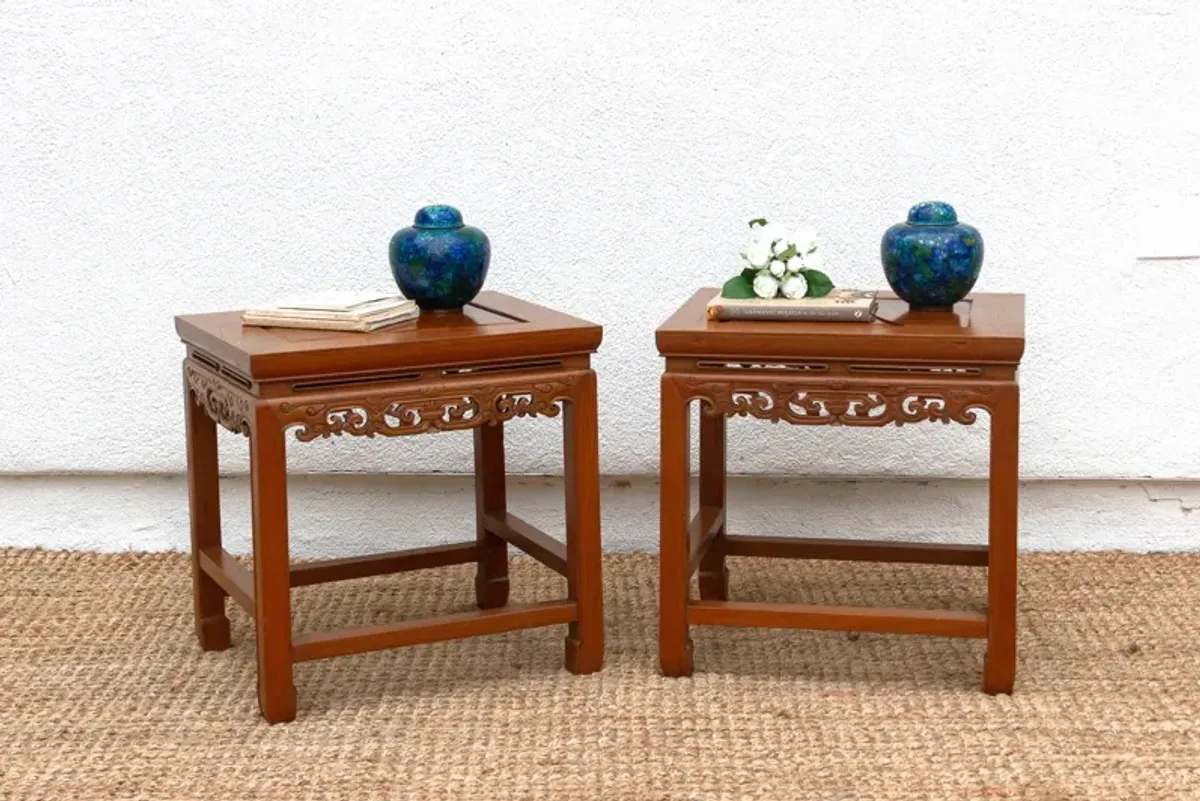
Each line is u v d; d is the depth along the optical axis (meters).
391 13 2.84
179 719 2.23
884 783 1.98
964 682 2.34
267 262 2.92
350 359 2.17
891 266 2.39
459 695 2.31
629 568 2.96
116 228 2.91
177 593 2.81
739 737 2.13
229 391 2.26
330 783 2.00
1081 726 2.16
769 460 2.95
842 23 2.81
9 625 2.64
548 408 2.31
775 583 2.84
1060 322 2.88
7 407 2.97
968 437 2.92
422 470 2.98
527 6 2.83
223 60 2.86
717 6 2.82
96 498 3.04
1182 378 2.88
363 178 2.89
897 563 2.94
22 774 2.04
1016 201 2.85
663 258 2.90
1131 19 2.79
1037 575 2.86
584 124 2.87
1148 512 3.00
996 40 2.80
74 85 2.87
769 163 2.87
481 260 2.41
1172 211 2.83
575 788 1.97
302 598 2.80
